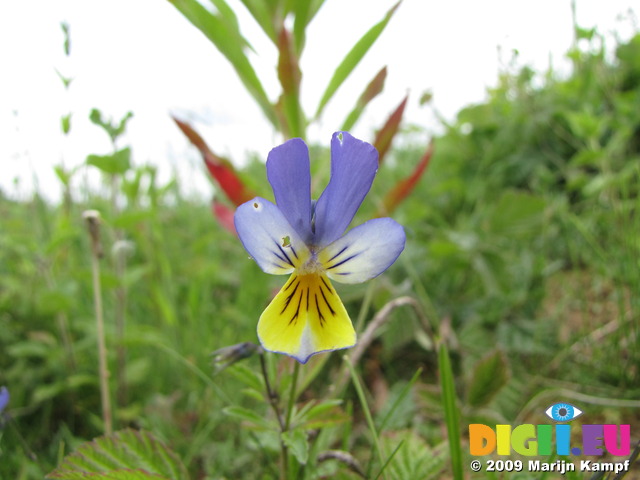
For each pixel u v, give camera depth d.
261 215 0.05
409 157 0.24
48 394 0.11
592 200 0.16
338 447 0.09
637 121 0.17
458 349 0.11
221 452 0.09
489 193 0.19
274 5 0.11
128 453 0.07
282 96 0.11
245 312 0.14
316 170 0.13
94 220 0.10
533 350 0.11
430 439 0.09
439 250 0.13
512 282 0.13
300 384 0.07
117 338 0.11
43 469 0.09
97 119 0.11
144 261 0.16
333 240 0.06
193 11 0.11
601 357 0.11
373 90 0.11
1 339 0.12
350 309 0.13
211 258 0.17
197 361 0.12
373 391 0.11
